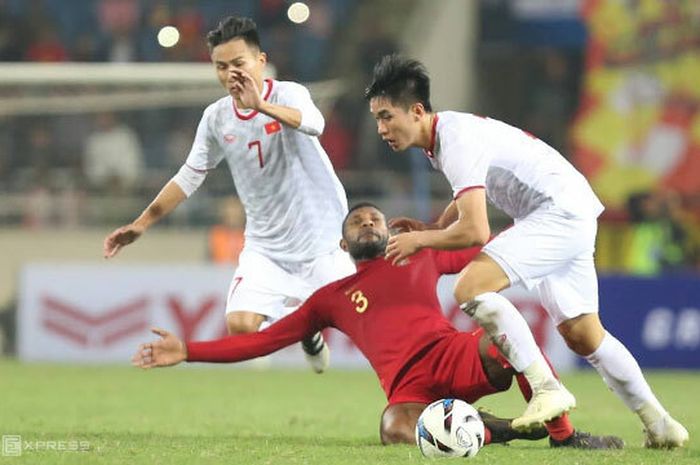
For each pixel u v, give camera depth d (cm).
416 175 7281
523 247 2509
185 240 6931
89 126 7406
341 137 7644
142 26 7956
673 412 3975
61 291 6069
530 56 7831
